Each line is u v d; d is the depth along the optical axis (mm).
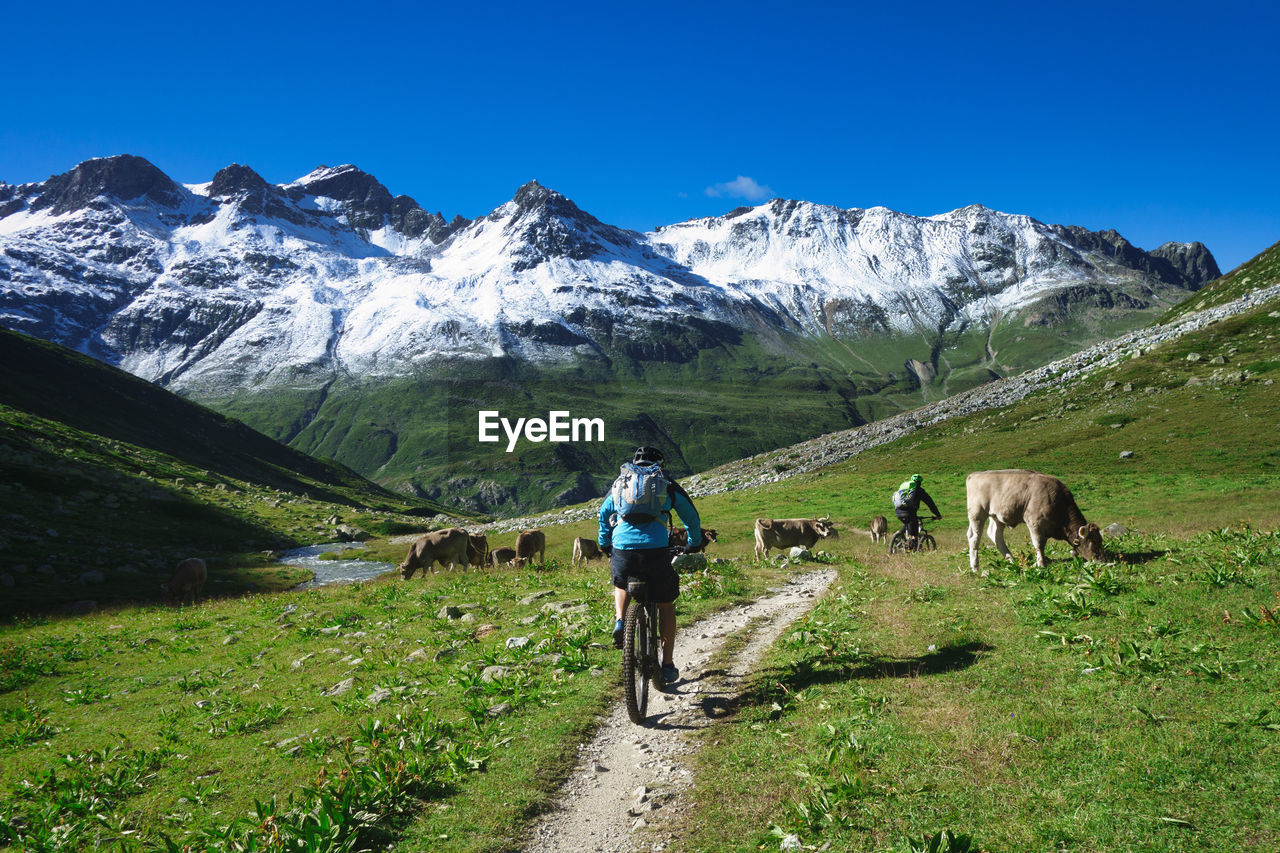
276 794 6758
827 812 5160
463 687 9430
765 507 50562
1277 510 27953
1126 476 42062
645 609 7852
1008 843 4492
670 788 6164
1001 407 74875
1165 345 72250
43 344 166125
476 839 5598
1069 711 6148
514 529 75250
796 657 9250
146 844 6109
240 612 22312
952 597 11305
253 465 166000
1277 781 4613
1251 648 6734
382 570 60375
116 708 11523
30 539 56594
